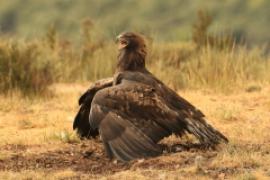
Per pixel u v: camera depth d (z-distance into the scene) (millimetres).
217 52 20250
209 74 18875
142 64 13266
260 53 21125
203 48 21062
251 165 11766
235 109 15758
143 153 11188
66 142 13516
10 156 12609
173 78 19344
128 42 13195
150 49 21438
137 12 84438
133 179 11234
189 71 19672
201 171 11492
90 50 22578
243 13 84312
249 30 79250
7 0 87500
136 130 11500
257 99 17109
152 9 85625
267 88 18172
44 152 12883
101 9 83688
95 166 12156
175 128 11992
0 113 16281
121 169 11945
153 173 11477
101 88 13125
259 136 13617
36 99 17594
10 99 17250
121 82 12547
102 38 23375
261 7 84438
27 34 22047
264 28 79500
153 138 11711
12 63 18062
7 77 17906
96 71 20953
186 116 12156
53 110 16531
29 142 13484
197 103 16734
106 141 11406
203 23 23984
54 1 84938
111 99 11844
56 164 12305
